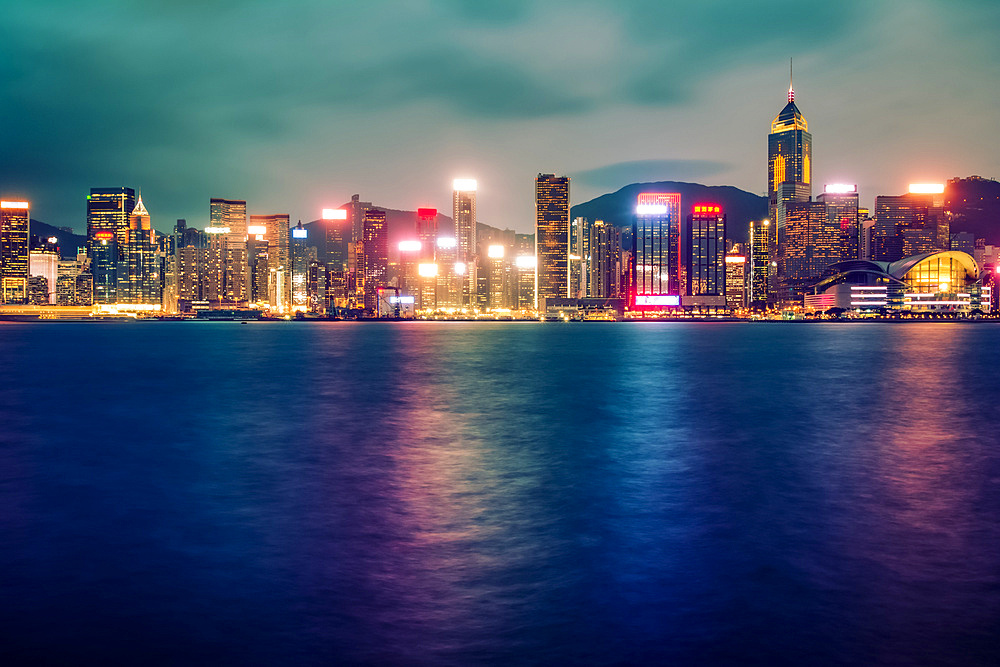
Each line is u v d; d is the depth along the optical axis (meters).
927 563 16.70
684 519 20.88
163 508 22.38
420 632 13.04
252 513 21.73
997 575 15.84
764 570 16.23
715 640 12.66
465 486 25.64
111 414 49.03
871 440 36.81
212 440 37.16
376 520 20.83
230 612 13.91
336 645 12.52
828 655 12.11
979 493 24.30
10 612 13.88
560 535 19.19
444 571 16.27
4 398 60.56
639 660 11.96
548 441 36.72
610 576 15.89
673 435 38.56
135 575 15.99
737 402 56.25
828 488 25.20
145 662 11.88
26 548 18.06
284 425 43.12
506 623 13.40
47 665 11.74
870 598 14.53
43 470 28.94
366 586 15.30
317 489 25.17
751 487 25.42
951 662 11.86
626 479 26.91
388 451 33.56
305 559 17.16
